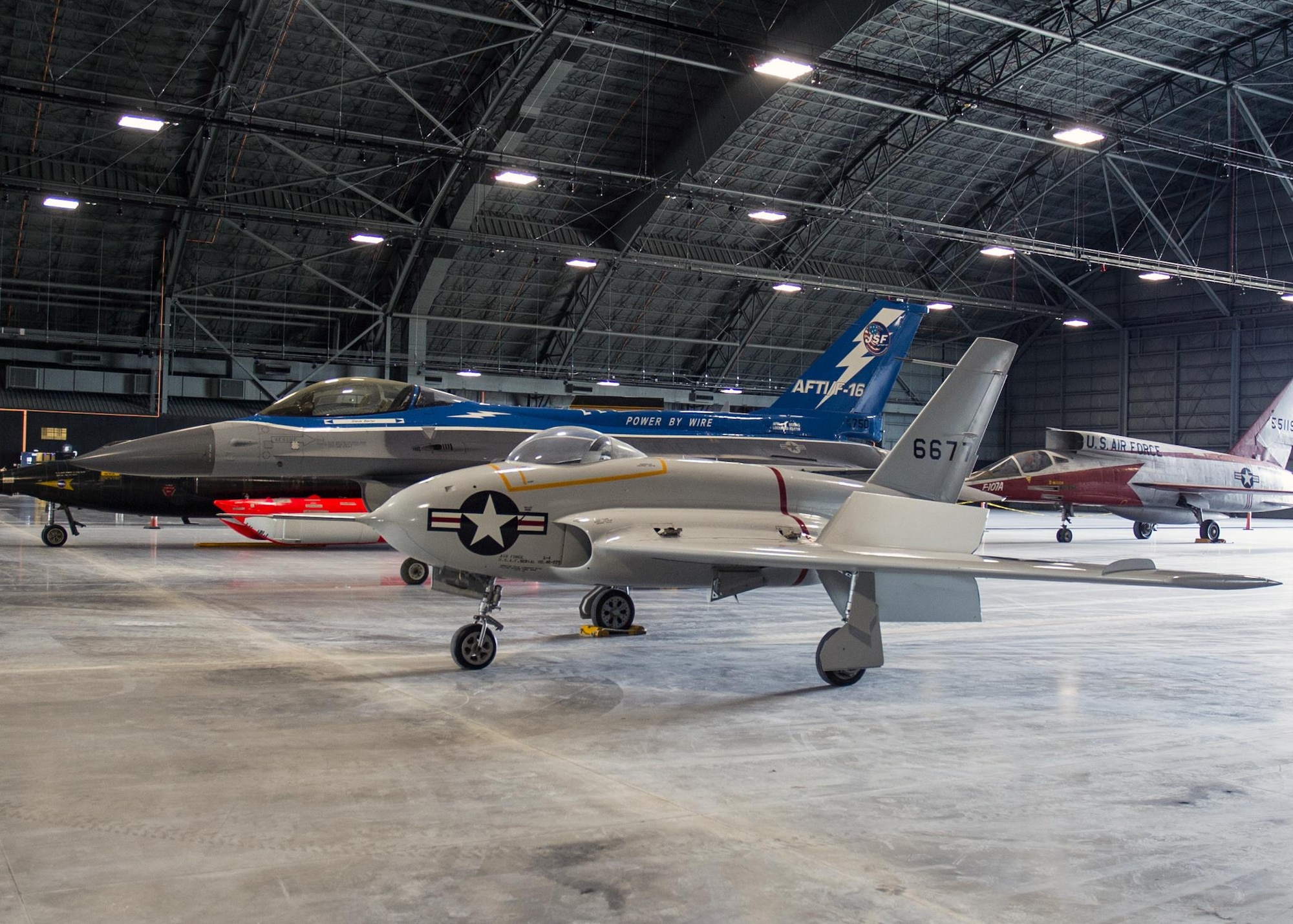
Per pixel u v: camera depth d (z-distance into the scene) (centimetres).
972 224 4300
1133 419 4909
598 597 958
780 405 2080
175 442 1625
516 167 3084
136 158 3064
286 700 648
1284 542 2705
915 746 552
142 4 2556
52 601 1136
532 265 3878
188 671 745
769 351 4753
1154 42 3412
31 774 478
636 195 3653
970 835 412
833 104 3378
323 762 505
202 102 2889
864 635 722
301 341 4016
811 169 3734
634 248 3825
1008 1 2983
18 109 2812
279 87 2883
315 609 1107
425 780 477
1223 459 2909
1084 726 605
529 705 644
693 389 4700
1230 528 3638
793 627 1019
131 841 392
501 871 367
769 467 919
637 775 490
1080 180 4228
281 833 402
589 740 556
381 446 1683
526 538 781
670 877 363
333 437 1664
